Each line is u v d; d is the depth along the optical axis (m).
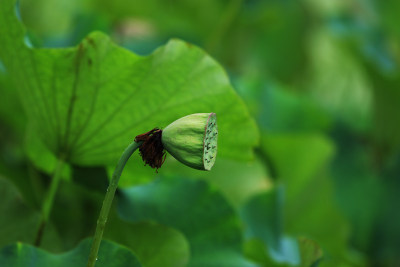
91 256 1.71
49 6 3.89
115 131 2.00
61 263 1.84
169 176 2.21
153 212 2.17
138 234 2.07
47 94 1.99
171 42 1.94
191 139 1.65
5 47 1.98
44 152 2.15
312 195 3.22
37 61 1.95
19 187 2.54
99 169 2.09
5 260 1.81
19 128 2.66
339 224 3.20
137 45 3.37
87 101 1.98
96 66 1.94
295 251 2.46
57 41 3.11
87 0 4.04
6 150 2.94
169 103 1.98
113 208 2.12
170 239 2.06
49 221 2.10
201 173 2.70
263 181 2.89
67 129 2.02
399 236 3.68
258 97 3.58
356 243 3.75
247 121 2.01
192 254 2.15
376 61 4.04
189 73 1.96
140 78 1.95
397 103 3.89
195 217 2.18
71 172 2.12
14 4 1.91
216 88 1.97
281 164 3.22
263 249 2.23
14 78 2.04
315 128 3.80
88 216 2.46
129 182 2.14
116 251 1.85
